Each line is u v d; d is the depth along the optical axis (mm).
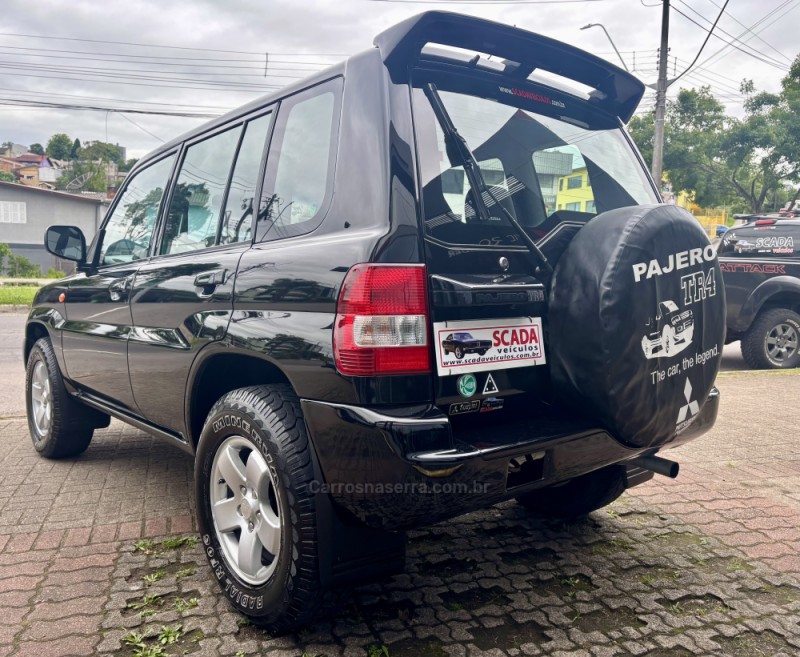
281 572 2275
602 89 3096
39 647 2375
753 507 3834
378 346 2066
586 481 3320
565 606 2717
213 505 2676
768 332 8789
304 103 2713
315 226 2432
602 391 2324
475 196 2434
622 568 3061
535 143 2742
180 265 3064
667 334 2426
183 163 3523
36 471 4355
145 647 2379
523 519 3619
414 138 2312
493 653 2387
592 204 2914
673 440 2721
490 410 2344
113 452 4816
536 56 2734
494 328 2293
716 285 2662
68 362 4211
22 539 3268
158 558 3078
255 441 2381
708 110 32875
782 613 2701
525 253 2465
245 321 2508
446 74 2545
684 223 2527
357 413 2066
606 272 2314
